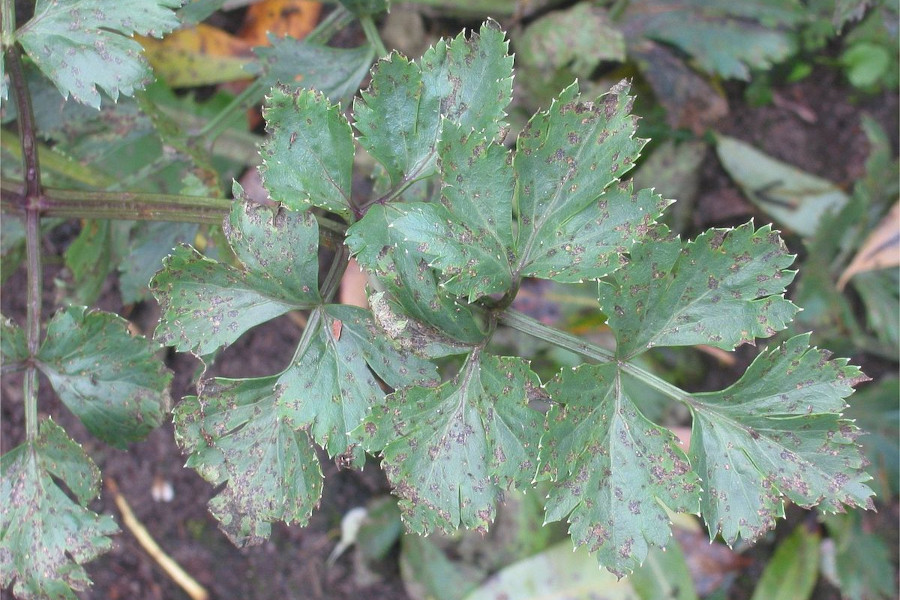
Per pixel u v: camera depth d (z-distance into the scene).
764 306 0.51
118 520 0.75
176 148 0.61
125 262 0.63
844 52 0.79
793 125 0.80
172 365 0.76
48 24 0.53
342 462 0.52
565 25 0.71
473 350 0.52
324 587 0.76
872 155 0.74
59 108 0.62
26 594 0.55
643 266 0.52
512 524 0.74
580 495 0.52
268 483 0.52
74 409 0.55
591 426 0.52
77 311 0.54
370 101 0.52
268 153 0.51
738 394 0.53
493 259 0.51
